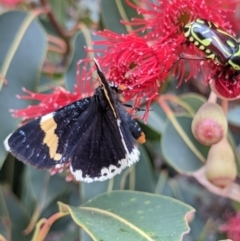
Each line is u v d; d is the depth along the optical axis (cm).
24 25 15
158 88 13
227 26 13
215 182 14
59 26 17
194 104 17
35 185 18
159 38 13
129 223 12
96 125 11
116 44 13
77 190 19
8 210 17
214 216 22
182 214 13
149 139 18
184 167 15
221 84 13
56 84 18
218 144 14
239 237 17
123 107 12
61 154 11
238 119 17
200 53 13
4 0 18
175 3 13
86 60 13
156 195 13
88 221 12
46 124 11
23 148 11
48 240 20
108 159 11
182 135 16
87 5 21
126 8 16
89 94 13
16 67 15
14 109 14
